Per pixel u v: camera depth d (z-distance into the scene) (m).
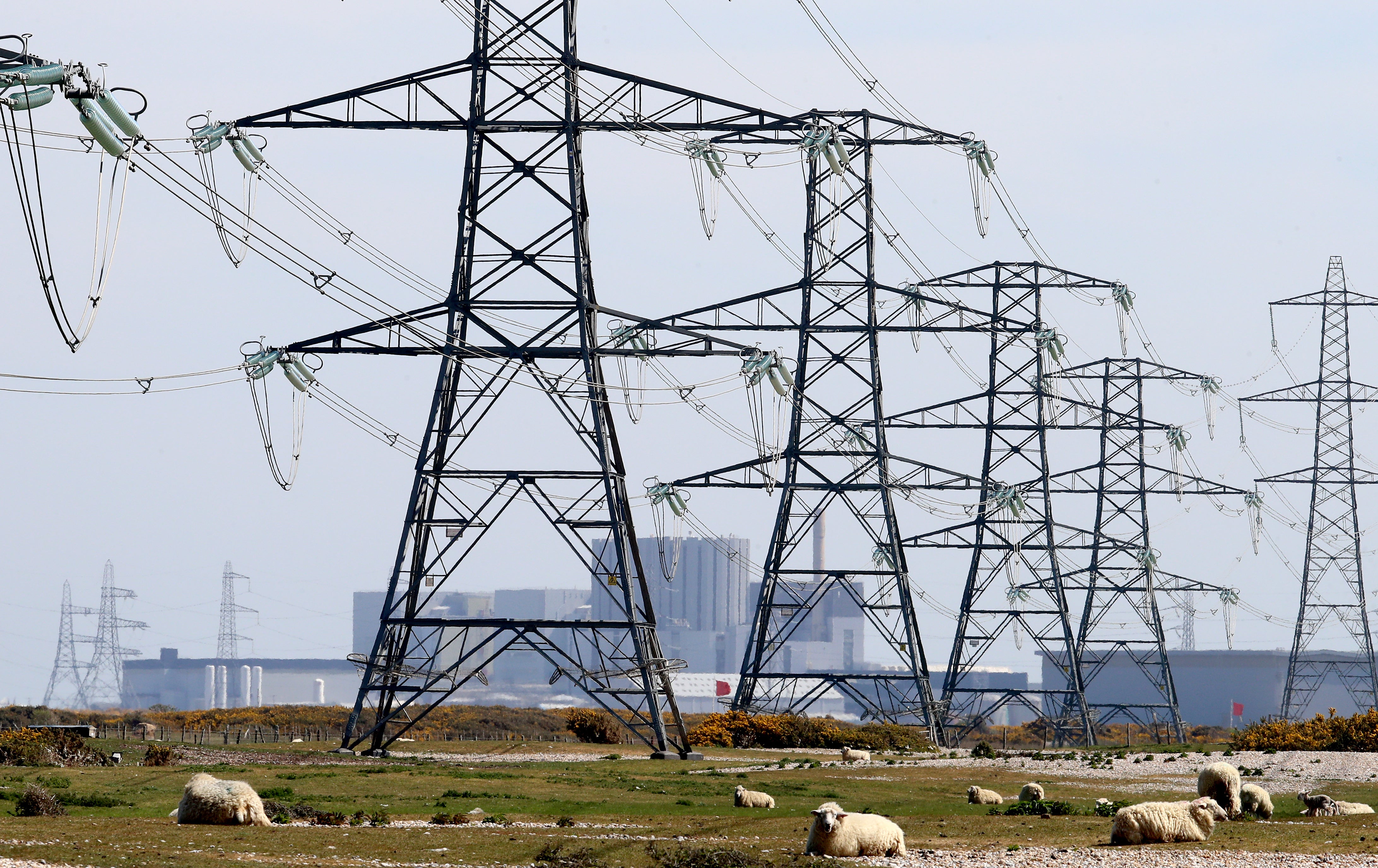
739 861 126.38
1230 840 143.00
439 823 163.50
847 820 133.75
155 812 168.50
